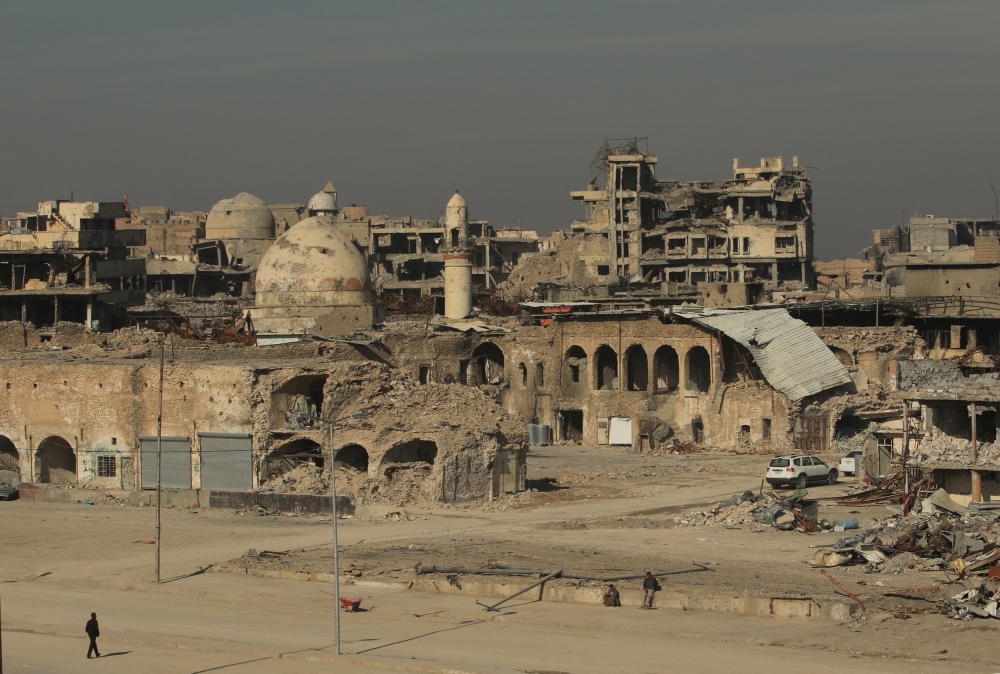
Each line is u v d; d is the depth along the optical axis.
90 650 43.19
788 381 87.75
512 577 50.12
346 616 47.38
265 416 71.75
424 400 71.69
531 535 60.19
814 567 50.81
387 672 40.50
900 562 50.25
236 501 70.31
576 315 100.50
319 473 71.38
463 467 69.69
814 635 42.47
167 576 54.81
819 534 58.16
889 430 73.12
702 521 61.78
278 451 72.25
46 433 77.00
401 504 68.81
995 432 61.03
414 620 46.41
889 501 64.44
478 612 47.12
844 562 50.84
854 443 85.38
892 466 72.19
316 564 54.44
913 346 90.75
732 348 93.38
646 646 42.00
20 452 77.69
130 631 46.38
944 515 56.44
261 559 56.41
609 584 48.19
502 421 72.19
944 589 45.62
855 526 58.97
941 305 97.38
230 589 52.25
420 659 41.31
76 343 97.06
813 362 88.31
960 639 41.09
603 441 98.19
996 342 95.06
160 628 46.66
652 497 71.25
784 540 57.09
